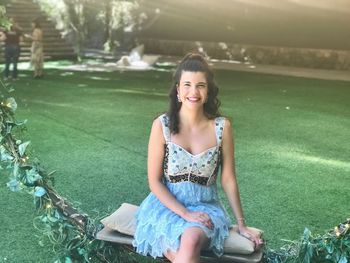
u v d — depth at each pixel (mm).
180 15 21594
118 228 2812
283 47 19094
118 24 21891
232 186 2893
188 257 2479
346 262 2596
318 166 5891
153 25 22516
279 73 16422
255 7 19438
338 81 14492
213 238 2625
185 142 2797
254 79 14766
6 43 13305
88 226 2932
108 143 6664
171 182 2826
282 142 7055
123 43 22078
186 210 2664
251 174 5504
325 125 8328
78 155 6047
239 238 2723
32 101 9953
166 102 10211
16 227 3896
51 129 7422
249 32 19922
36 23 13820
